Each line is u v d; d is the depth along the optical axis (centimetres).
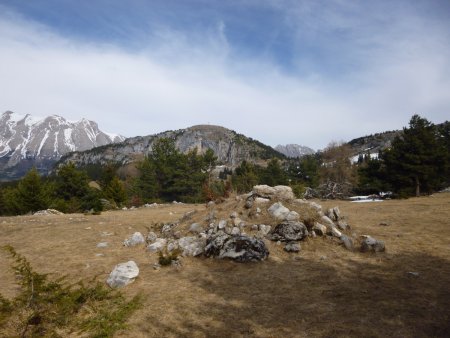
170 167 5391
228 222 1501
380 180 4197
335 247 1295
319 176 6544
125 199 4225
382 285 931
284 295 889
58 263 1262
